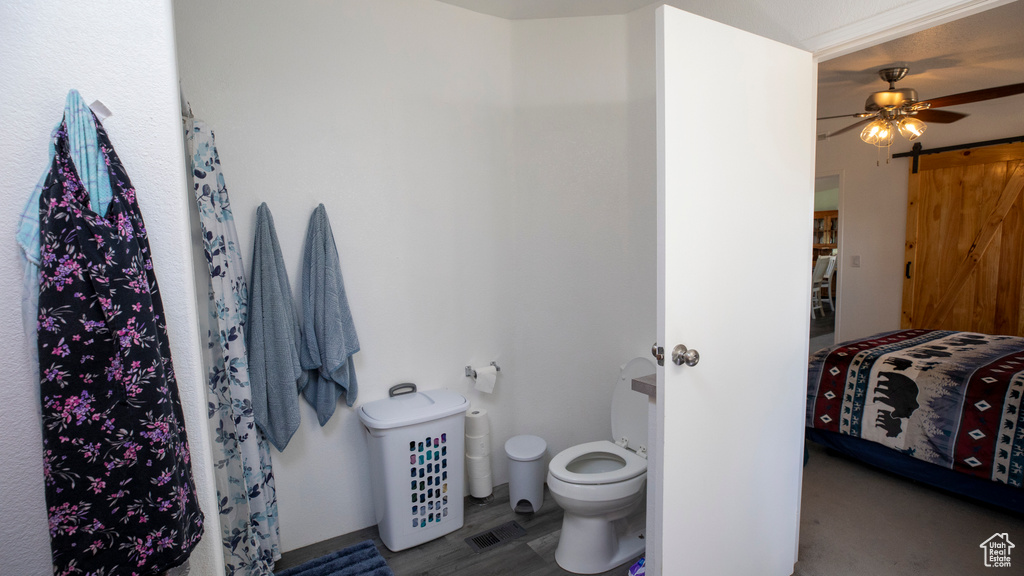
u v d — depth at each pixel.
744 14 1.91
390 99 2.17
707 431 1.52
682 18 1.34
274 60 1.92
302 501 2.08
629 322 2.47
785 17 1.77
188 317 0.98
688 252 1.41
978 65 3.32
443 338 2.38
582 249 2.50
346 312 2.05
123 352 0.79
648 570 1.64
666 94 1.32
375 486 2.09
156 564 0.82
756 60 1.53
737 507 1.64
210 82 1.81
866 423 2.71
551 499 2.48
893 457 2.64
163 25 0.93
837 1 1.61
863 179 4.49
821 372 2.96
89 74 0.88
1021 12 2.48
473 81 2.38
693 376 1.46
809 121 1.72
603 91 2.41
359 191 2.12
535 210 2.52
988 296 3.83
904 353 2.81
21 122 0.85
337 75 2.04
